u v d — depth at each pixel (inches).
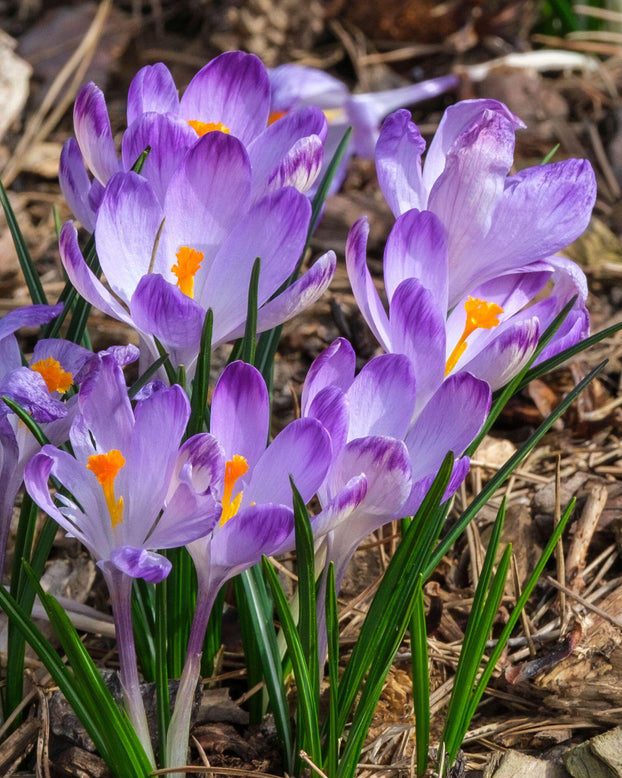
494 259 25.3
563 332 25.9
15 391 24.2
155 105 25.9
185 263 24.6
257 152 25.4
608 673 27.5
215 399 24.0
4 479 25.1
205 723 27.0
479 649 25.5
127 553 23.2
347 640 28.4
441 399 24.5
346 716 25.3
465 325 25.5
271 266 24.7
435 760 26.4
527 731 27.4
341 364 24.7
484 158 24.8
